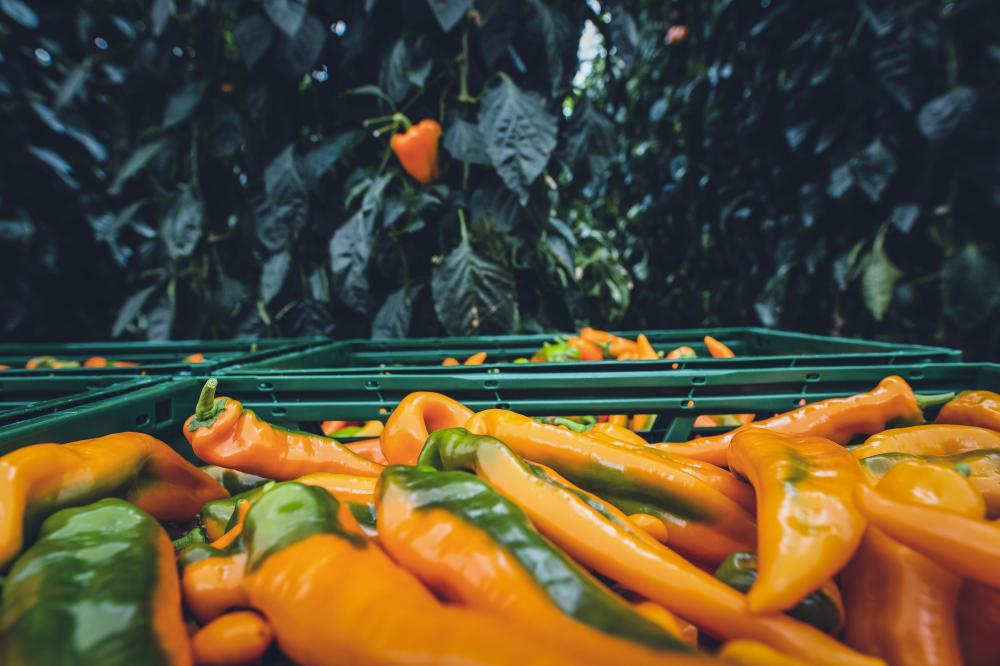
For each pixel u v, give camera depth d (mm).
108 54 3260
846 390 1341
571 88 2496
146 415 1227
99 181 3924
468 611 573
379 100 2404
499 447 910
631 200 5633
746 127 3711
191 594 736
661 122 4977
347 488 1021
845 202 3064
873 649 758
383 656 539
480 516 734
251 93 2480
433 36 2287
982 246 2693
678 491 974
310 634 609
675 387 1316
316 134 2598
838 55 2959
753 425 1229
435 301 2264
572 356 2047
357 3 2332
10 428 951
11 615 628
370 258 2459
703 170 4410
